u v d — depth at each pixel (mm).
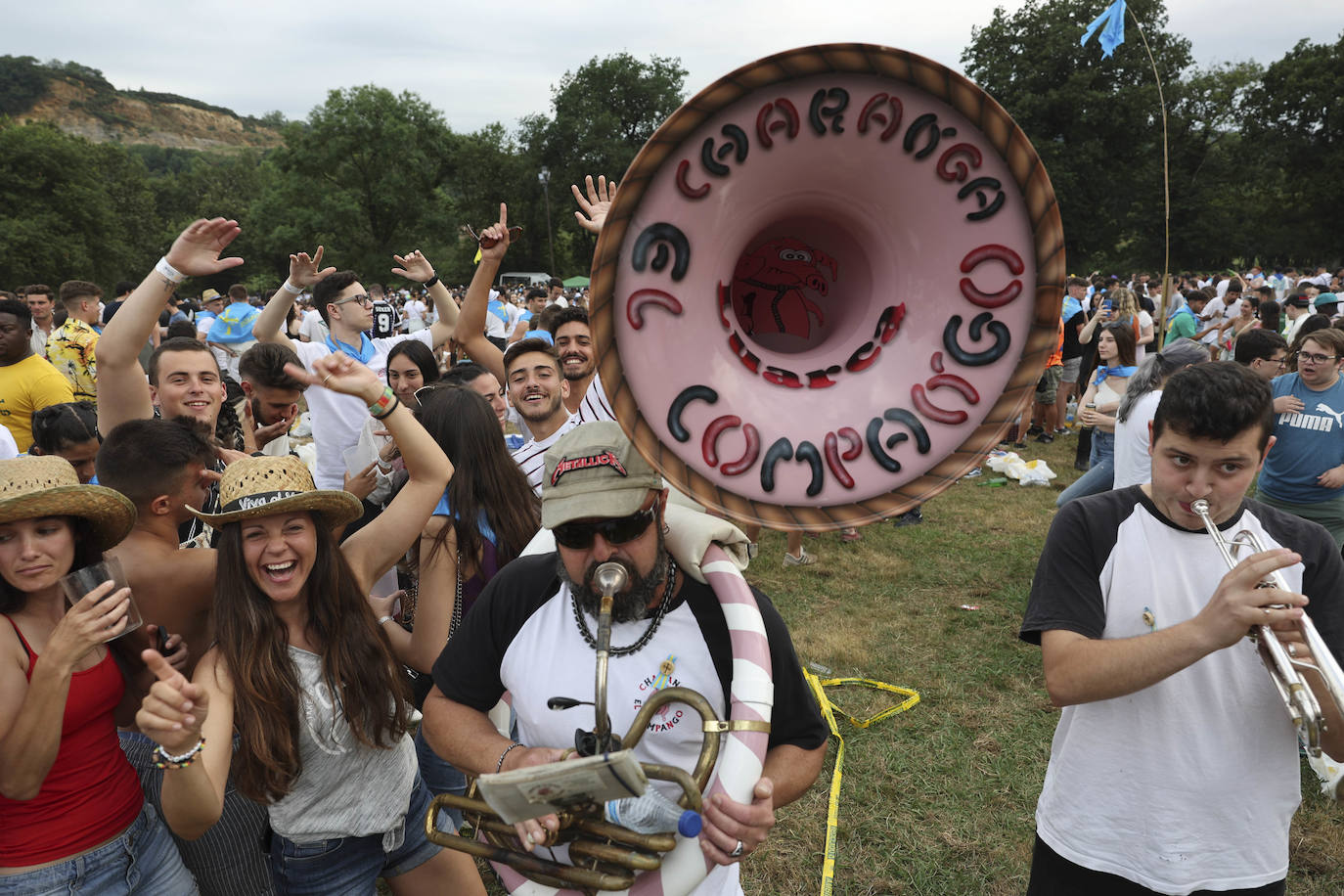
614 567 1393
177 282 2650
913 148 1229
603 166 56531
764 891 2895
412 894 2182
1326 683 1389
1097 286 19734
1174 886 1665
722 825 1307
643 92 57250
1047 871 1837
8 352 4297
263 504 1717
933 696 4137
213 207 90438
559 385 3471
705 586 1547
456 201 59969
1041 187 1186
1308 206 49281
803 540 6359
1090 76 44188
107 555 1847
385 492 2723
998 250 1234
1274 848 1672
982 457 1238
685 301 1235
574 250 58812
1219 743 1636
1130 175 45406
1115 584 1694
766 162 1221
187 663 2035
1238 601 1419
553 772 1177
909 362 1289
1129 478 3949
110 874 1746
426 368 3943
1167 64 45094
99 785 1738
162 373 3068
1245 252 51188
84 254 55031
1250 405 1486
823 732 1600
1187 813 1653
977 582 5684
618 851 1355
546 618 1586
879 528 6855
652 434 1198
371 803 1938
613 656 1521
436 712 1647
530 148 58250
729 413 1241
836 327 1383
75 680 1684
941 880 2936
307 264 4832
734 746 1357
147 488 1980
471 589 2463
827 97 1190
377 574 2145
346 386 2020
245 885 1981
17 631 1681
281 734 1756
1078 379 10609
